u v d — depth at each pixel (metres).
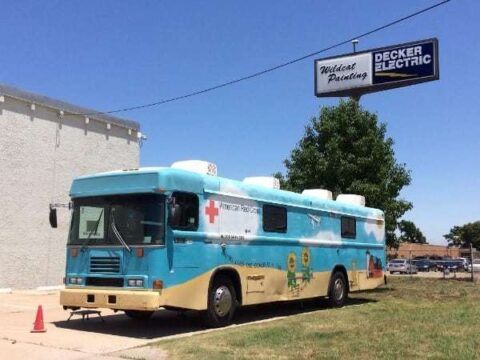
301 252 15.33
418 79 26.27
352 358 8.59
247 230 13.30
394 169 26.42
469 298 19.25
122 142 23.31
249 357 8.65
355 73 27.89
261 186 14.12
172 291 10.91
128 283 10.85
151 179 11.02
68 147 20.94
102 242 11.32
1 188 18.48
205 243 11.89
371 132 26.02
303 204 15.65
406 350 9.18
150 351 9.21
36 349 9.37
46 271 19.88
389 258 58.88
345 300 17.33
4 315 13.41
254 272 13.37
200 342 9.88
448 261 52.97
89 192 11.71
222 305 12.20
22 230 19.12
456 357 8.66
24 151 19.31
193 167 12.53
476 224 106.94
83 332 11.23
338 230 17.33
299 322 12.60
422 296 20.11
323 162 25.89
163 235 10.84
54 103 20.42
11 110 18.94
